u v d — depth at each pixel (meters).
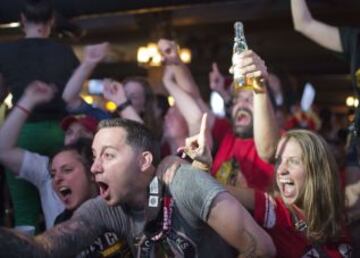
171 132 4.04
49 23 3.61
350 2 4.44
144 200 2.06
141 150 2.02
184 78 3.44
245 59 2.42
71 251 2.03
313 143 2.35
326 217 2.30
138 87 4.14
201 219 1.96
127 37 12.12
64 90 3.37
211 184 1.93
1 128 2.97
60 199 2.88
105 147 2.01
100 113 3.82
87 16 4.22
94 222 2.13
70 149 2.82
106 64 12.61
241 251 1.92
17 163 3.03
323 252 2.29
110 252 2.26
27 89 2.99
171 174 2.00
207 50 12.01
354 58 3.24
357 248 2.40
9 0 3.90
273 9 8.90
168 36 9.20
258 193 2.33
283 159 2.38
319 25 3.41
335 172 2.35
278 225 2.29
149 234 2.00
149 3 4.01
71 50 3.65
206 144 2.10
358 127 3.13
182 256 1.98
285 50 13.84
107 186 2.03
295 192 2.35
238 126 3.32
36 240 1.96
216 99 5.05
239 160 3.25
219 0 4.09
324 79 16.80
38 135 3.38
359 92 3.26
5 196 3.57
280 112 4.46
